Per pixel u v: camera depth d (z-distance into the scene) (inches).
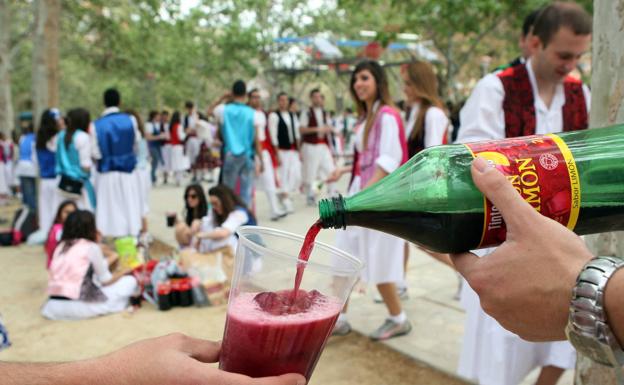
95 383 34.4
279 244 42.3
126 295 177.6
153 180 540.7
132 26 575.5
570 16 85.7
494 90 94.3
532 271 30.3
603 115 53.8
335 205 39.4
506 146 37.3
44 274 219.1
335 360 135.3
